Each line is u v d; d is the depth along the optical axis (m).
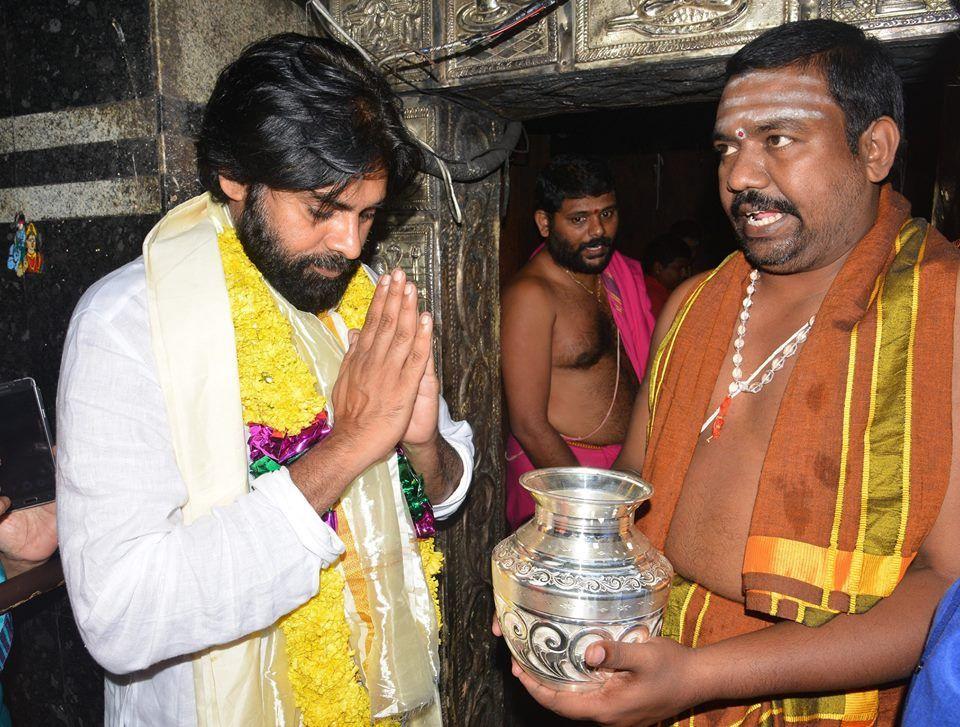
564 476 1.10
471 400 2.12
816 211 1.09
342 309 1.33
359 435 1.01
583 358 2.51
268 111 0.99
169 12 1.45
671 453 1.26
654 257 3.83
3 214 1.65
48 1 1.51
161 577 0.90
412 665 1.20
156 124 1.45
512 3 1.63
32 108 1.57
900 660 0.99
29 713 1.75
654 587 0.95
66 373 0.97
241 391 1.07
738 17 1.46
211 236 1.11
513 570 0.98
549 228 2.53
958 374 1.02
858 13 1.38
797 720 1.12
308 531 0.97
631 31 1.55
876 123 1.09
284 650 1.12
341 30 1.59
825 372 1.09
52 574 1.25
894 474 1.02
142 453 0.95
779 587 1.04
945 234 1.56
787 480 1.07
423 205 1.88
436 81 1.73
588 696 0.96
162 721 1.07
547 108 1.96
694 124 4.47
